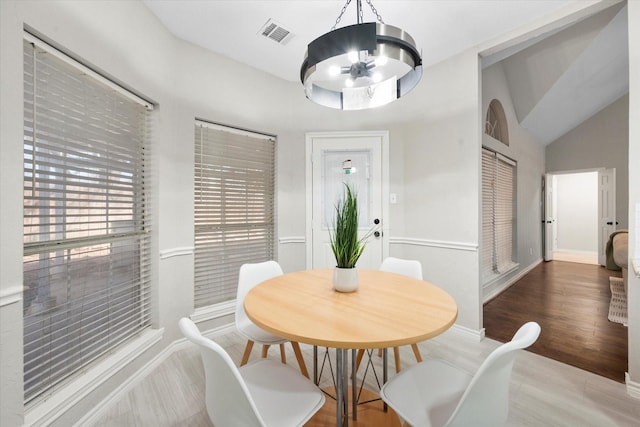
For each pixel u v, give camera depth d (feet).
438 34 7.49
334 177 10.03
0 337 3.65
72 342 4.96
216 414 2.97
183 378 6.14
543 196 19.58
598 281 14.19
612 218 17.49
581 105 15.47
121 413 5.08
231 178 8.81
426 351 7.31
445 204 8.66
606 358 6.83
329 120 10.05
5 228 3.71
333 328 3.26
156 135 6.84
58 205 4.78
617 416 4.95
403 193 9.74
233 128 8.82
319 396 3.46
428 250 9.07
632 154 5.53
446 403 3.30
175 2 6.33
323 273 6.01
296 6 6.49
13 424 3.76
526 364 6.59
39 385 4.26
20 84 3.88
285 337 3.17
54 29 4.35
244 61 8.79
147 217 6.83
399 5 6.45
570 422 4.83
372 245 9.87
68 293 4.89
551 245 20.34
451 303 4.11
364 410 5.07
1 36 3.67
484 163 11.38
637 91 5.47
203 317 8.00
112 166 5.87
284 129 9.88
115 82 5.74
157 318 6.84
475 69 7.99
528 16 6.84
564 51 10.92
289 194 9.99
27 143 4.24
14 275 3.80
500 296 11.89
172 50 7.36
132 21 6.00
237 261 9.00
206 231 8.35
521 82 12.90
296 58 8.64
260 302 4.18
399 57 4.22
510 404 5.28
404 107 9.62
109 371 5.26
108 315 5.48
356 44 3.91
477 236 7.96
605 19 9.49
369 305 4.04
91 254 5.40
